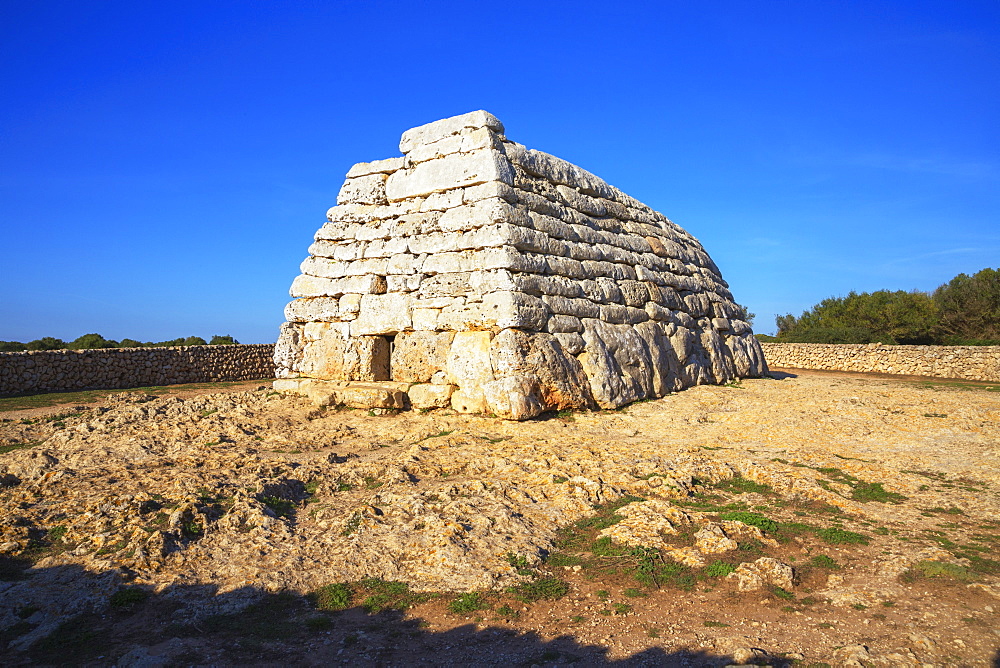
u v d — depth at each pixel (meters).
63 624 5.75
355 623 5.93
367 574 6.82
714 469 10.56
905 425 13.70
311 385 16.47
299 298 17.97
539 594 6.47
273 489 9.01
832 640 5.61
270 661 5.27
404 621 5.97
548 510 8.71
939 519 8.63
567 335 15.39
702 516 8.50
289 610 6.14
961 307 42.41
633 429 13.91
